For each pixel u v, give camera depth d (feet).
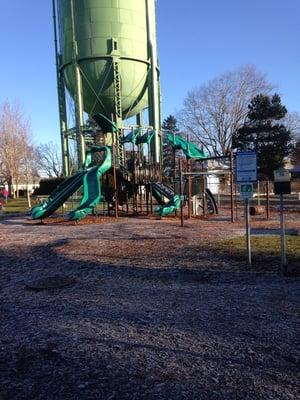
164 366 12.88
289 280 22.22
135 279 23.99
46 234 45.91
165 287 22.02
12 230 51.44
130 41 96.53
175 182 69.31
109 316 17.79
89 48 94.94
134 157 74.18
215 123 180.04
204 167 71.97
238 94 176.86
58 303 20.02
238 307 18.26
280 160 171.01
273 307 18.07
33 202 128.26
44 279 24.88
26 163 145.38
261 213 63.46
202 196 66.69
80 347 14.60
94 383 12.00
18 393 11.64
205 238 37.45
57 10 104.22
